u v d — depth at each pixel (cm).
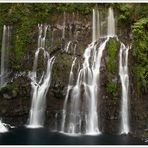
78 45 1911
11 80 1905
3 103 1842
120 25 1955
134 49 1848
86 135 1672
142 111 1764
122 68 1825
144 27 1897
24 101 1844
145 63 1836
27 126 1786
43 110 1806
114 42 1873
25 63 1930
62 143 1538
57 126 1762
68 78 1812
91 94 1773
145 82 1791
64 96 1791
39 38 1961
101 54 1848
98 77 1795
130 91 1789
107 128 1730
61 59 1866
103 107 1758
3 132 1673
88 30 1956
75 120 1747
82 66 1827
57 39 1944
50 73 1862
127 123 1747
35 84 1869
